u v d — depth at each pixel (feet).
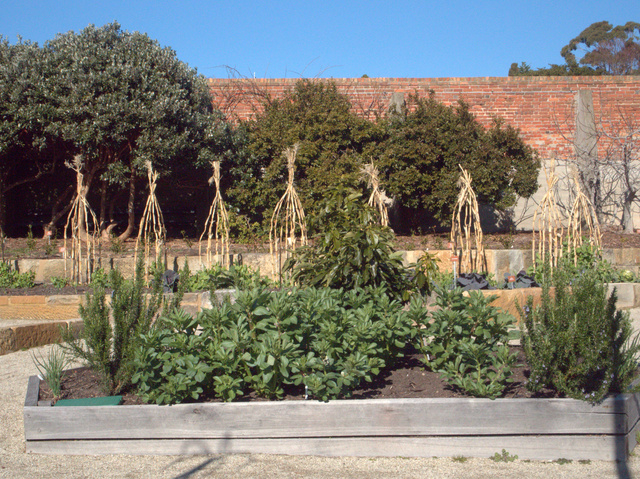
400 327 14.10
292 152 28.81
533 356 12.35
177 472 11.09
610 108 47.42
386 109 46.11
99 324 13.33
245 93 45.50
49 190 45.83
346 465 11.39
